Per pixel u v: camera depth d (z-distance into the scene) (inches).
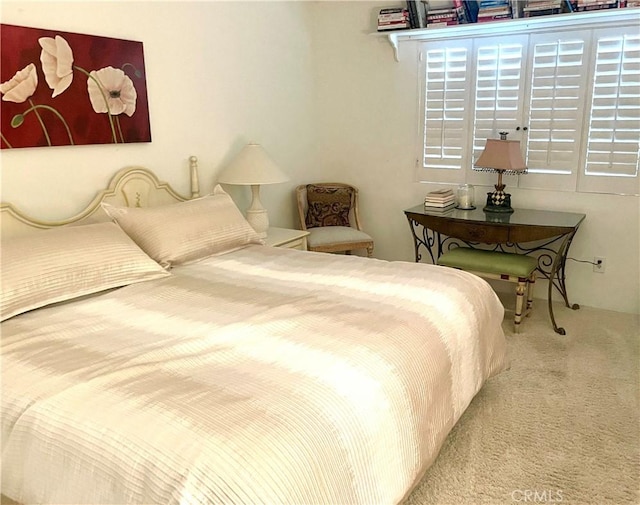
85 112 104.0
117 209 103.3
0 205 92.0
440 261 136.0
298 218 173.2
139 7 112.9
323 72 170.9
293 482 45.9
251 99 146.5
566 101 135.2
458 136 152.1
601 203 136.3
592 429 89.2
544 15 129.6
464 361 80.4
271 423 50.2
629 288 138.1
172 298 84.7
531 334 127.6
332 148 175.5
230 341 68.1
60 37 98.1
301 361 62.4
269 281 93.5
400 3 153.3
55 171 101.0
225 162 140.5
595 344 121.3
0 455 56.4
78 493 49.9
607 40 127.6
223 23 134.2
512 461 81.3
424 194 161.6
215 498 43.1
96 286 86.0
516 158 135.3
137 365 61.5
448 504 72.4
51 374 59.9
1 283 75.8
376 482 56.4
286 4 154.6
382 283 90.9
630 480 76.8
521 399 98.8
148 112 117.1
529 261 129.2
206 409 51.8
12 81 91.8
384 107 162.4
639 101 127.0
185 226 105.2
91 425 51.1
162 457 46.6
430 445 68.4
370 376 61.1
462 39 145.6
